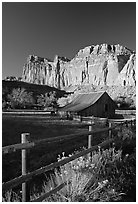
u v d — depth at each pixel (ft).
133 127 43.98
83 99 197.98
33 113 217.97
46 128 71.51
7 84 591.37
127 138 30.17
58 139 16.56
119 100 375.04
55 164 14.20
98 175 17.62
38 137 49.37
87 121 112.57
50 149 34.01
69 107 197.57
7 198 14.85
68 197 14.69
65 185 15.39
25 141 13.16
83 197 14.84
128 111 244.83
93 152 22.77
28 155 29.53
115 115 187.11
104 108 180.65
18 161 27.86
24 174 12.85
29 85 654.94
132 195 15.80
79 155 17.80
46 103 427.33
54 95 520.83
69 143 38.63
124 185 17.11
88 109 175.83
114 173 18.92
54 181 17.46
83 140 41.45
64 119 134.62
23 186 13.48
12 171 24.38
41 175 22.22
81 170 17.22
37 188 18.01
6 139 43.62
